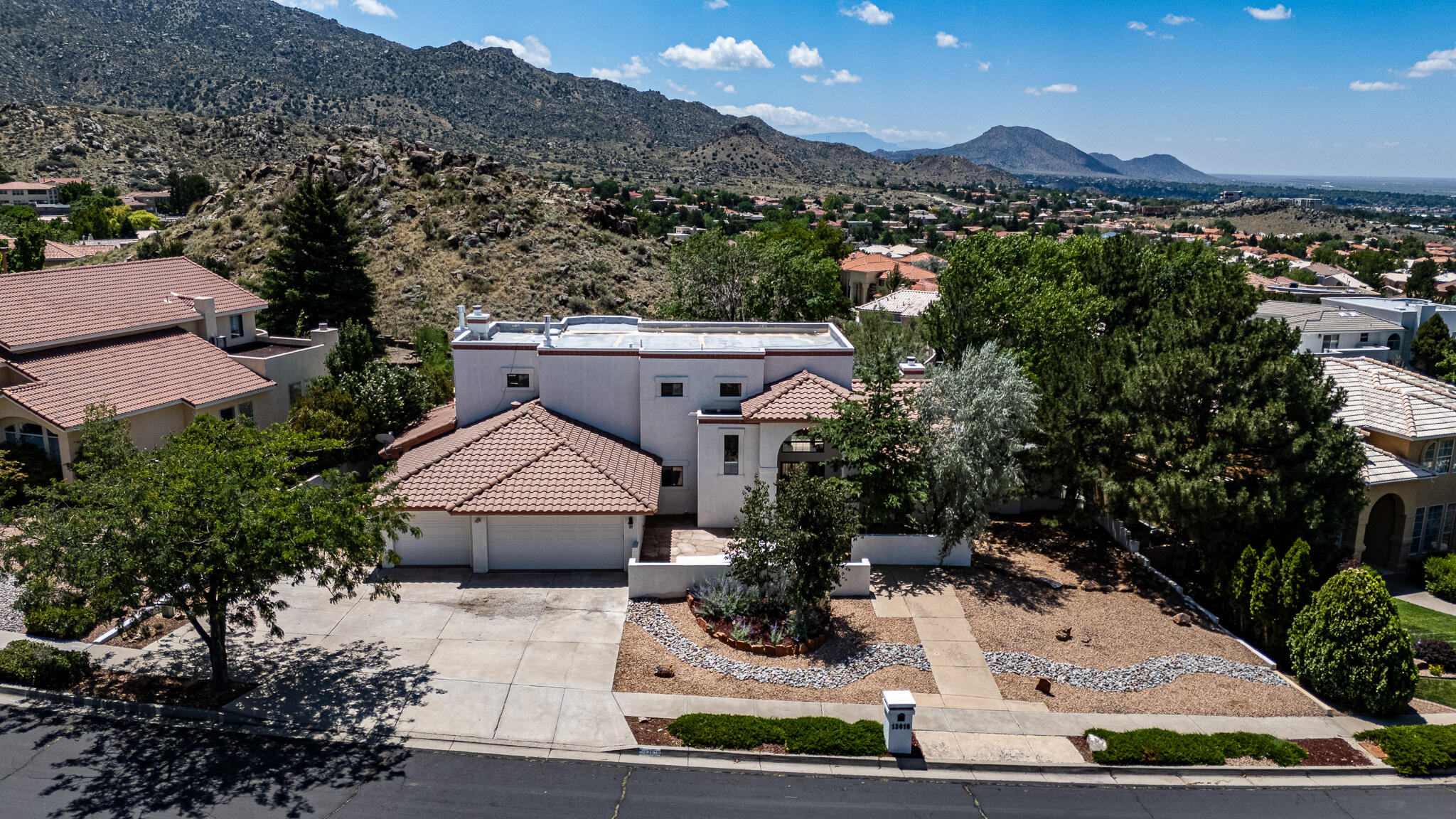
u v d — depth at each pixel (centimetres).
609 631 2147
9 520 1659
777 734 1714
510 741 1689
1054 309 3875
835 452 2856
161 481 1648
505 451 2630
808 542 2086
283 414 3666
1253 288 2752
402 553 2514
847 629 2219
